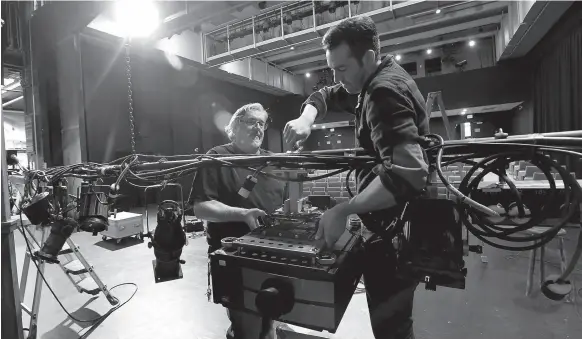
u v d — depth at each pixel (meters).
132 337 2.08
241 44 8.59
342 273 0.73
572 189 0.64
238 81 10.73
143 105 8.34
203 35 8.48
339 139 13.77
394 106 0.68
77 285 2.50
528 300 2.40
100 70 7.15
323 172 1.16
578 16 5.94
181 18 5.74
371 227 0.92
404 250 0.81
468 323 2.14
